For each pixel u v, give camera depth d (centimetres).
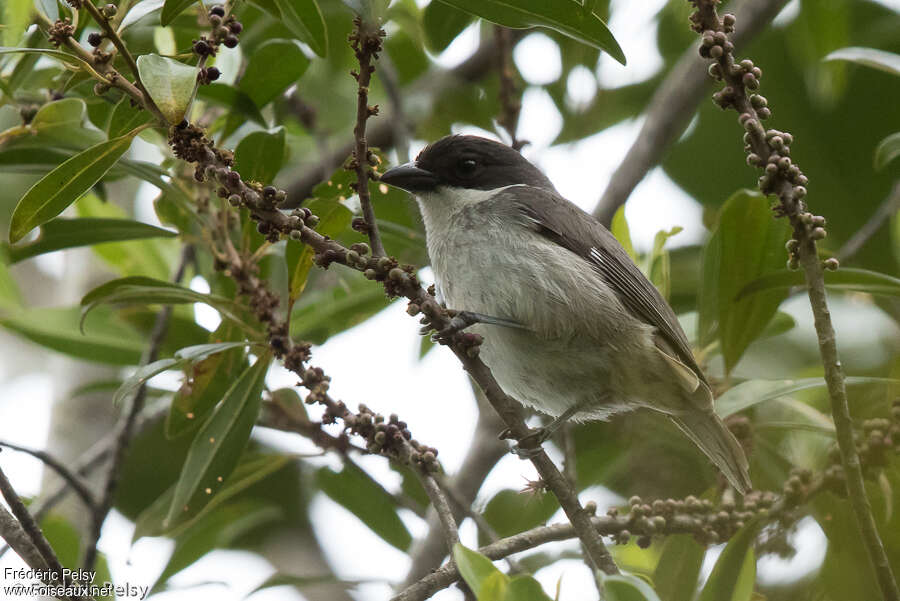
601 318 1009
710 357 1140
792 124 1476
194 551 1144
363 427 823
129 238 1007
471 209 1051
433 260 1059
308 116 1367
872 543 718
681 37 1488
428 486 809
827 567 888
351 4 721
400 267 794
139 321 1190
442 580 762
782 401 1073
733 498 973
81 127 958
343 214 898
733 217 1007
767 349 1315
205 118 1120
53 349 1176
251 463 1117
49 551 753
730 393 1004
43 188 761
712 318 1048
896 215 1219
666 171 1483
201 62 730
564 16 780
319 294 1205
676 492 1211
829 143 1469
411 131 1403
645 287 1048
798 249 745
